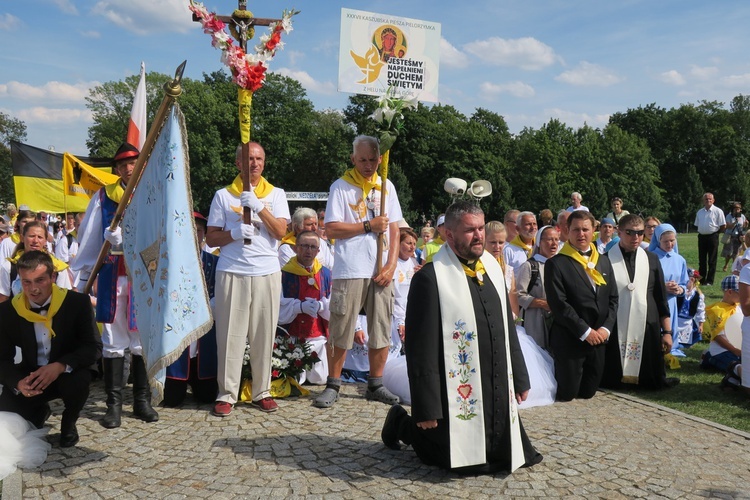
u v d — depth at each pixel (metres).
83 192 10.47
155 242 4.31
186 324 4.17
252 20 5.17
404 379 6.07
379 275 5.76
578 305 6.10
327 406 5.73
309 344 6.39
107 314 5.12
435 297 4.04
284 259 7.18
